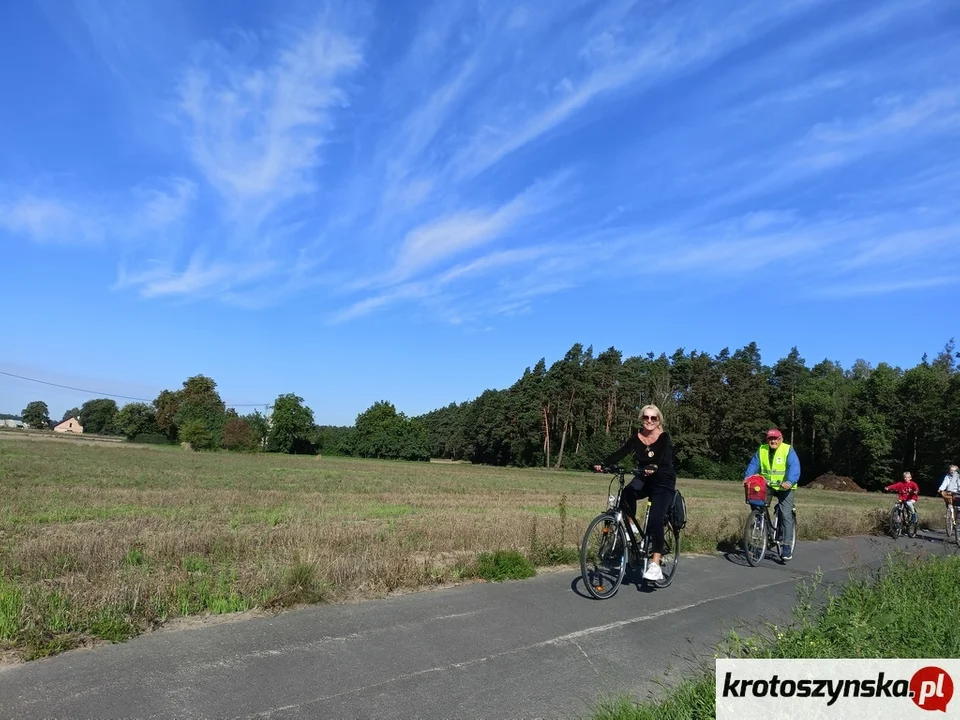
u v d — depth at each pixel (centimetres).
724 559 1020
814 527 1405
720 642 534
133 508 1595
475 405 11412
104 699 396
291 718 385
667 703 399
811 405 7875
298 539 1061
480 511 1819
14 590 591
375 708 405
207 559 899
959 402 5984
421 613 606
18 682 416
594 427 9475
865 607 562
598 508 2152
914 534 1566
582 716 406
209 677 436
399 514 1644
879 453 6525
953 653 459
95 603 571
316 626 553
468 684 449
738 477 8044
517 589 723
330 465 5897
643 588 770
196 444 9181
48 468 3122
